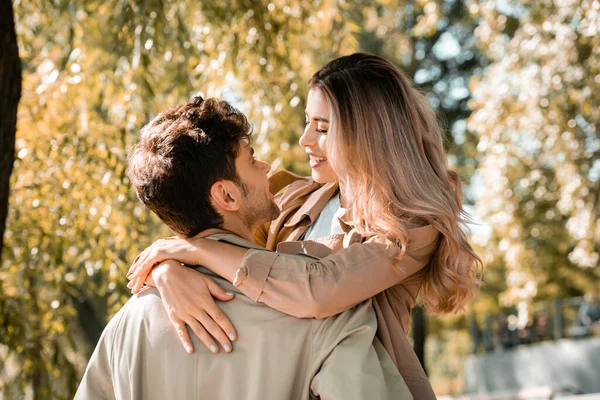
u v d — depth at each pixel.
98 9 5.36
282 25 5.63
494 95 9.91
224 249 1.92
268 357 1.83
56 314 5.23
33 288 5.24
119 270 4.99
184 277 1.90
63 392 5.29
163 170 1.92
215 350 1.84
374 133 2.20
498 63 10.16
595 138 9.77
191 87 5.39
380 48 15.58
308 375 1.84
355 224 2.16
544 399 11.39
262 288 1.86
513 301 11.50
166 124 1.96
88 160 4.93
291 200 2.52
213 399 1.85
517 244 10.98
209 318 1.85
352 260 1.94
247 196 1.98
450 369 26.03
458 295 2.18
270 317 1.86
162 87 5.70
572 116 9.40
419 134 2.26
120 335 1.94
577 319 13.73
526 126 9.67
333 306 1.86
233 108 2.00
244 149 1.98
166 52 5.21
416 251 2.08
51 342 5.28
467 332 24.33
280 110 5.46
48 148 4.92
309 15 5.68
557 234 12.09
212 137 1.94
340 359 1.81
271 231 2.49
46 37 5.34
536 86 9.33
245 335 1.85
